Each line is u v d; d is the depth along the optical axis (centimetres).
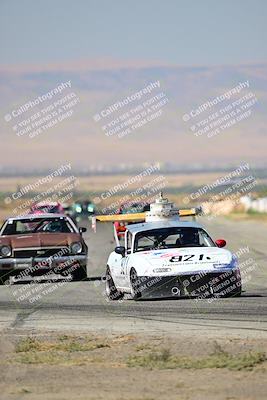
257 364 3073
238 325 3938
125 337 3697
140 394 2700
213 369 3012
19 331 3997
